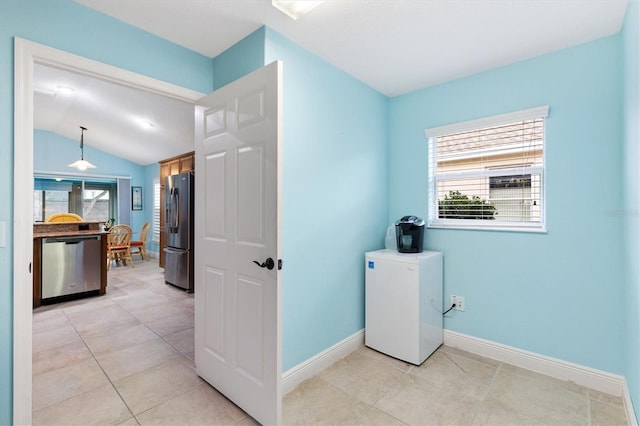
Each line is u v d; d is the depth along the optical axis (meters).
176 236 4.69
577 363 2.12
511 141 2.45
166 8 1.76
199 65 2.24
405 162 2.95
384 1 1.70
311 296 2.24
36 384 2.12
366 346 2.69
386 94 2.97
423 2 1.70
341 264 2.52
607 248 2.00
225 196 1.94
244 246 1.80
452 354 2.54
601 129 2.02
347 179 2.56
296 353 2.13
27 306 1.56
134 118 4.74
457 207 2.71
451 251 2.68
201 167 2.14
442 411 1.83
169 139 5.21
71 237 4.06
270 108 1.64
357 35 2.01
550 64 2.20
